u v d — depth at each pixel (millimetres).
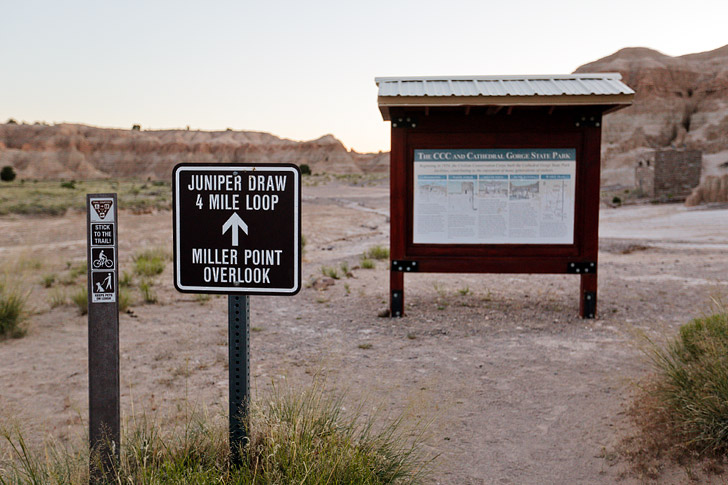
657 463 4164
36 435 4715
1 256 16047
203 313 9539
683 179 49094
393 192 9086
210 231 3393
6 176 109250
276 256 3371
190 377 6230
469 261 9078
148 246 19594
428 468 4145
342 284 12211
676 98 153125
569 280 12648
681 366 4992
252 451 3357
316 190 78500
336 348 7477
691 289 10961
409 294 11141
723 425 4164
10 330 8086
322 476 3010
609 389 5785
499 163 8961
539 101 8016
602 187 70750
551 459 4383
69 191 51750
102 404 3133
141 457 3244
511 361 6820
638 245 19000
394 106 8328
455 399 5586
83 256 17109
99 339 3117
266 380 6094
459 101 8008
